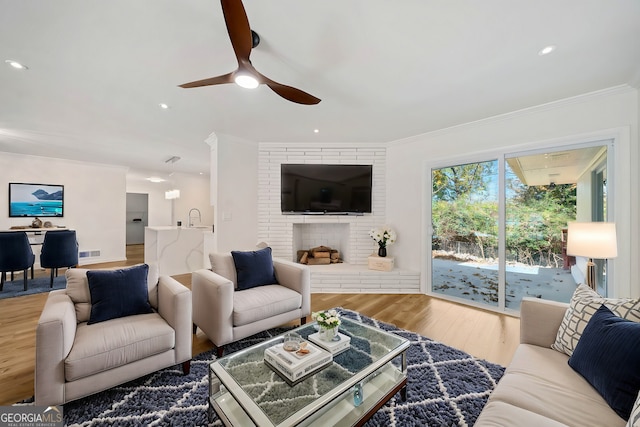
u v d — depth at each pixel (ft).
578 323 4.62
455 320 9.54
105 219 20.12
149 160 18.63
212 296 7.00
